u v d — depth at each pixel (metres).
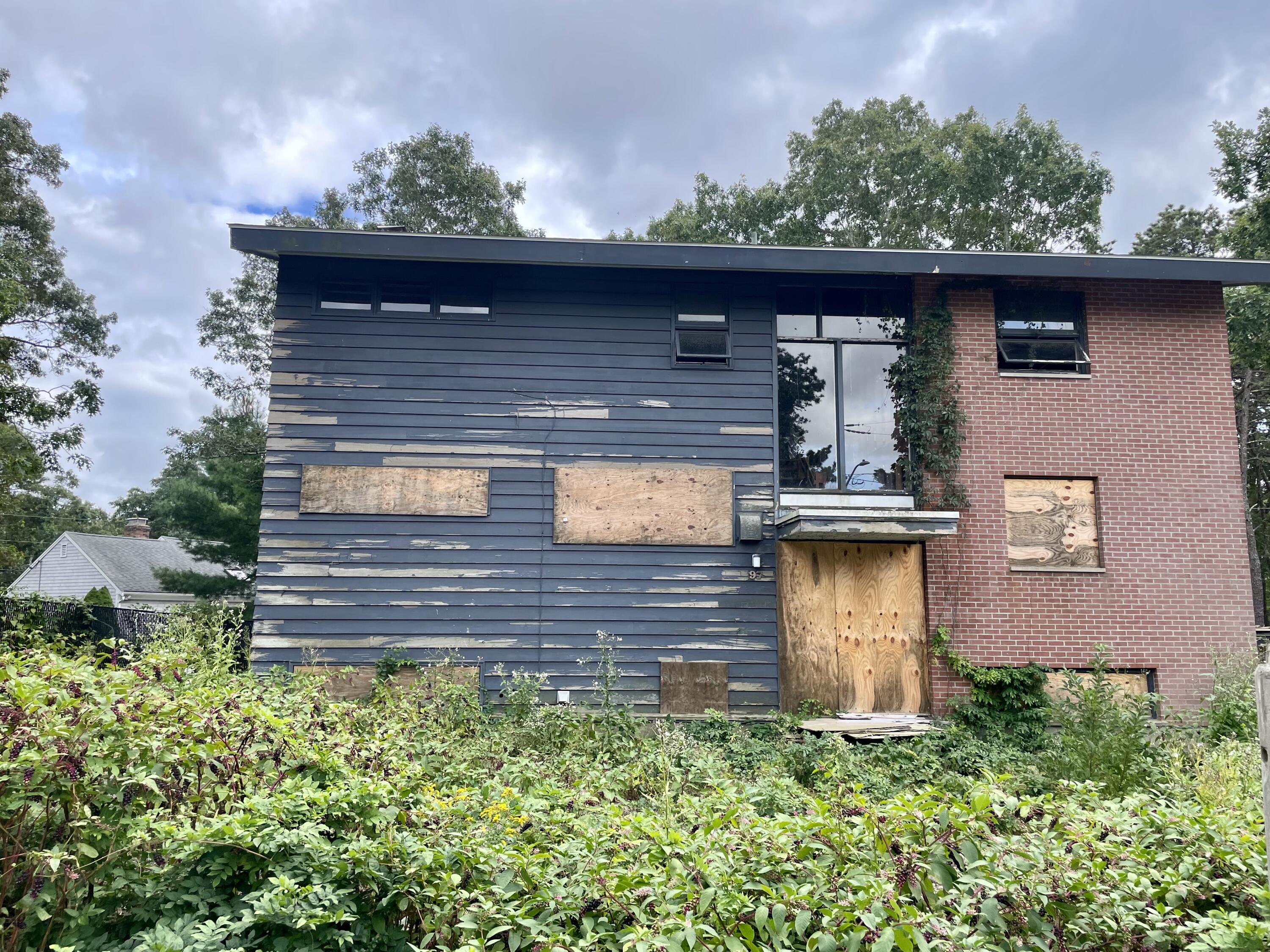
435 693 9.23
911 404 12.06
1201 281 12.26
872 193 29.83
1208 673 11.62
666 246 11.15
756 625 11.28
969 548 11.70
